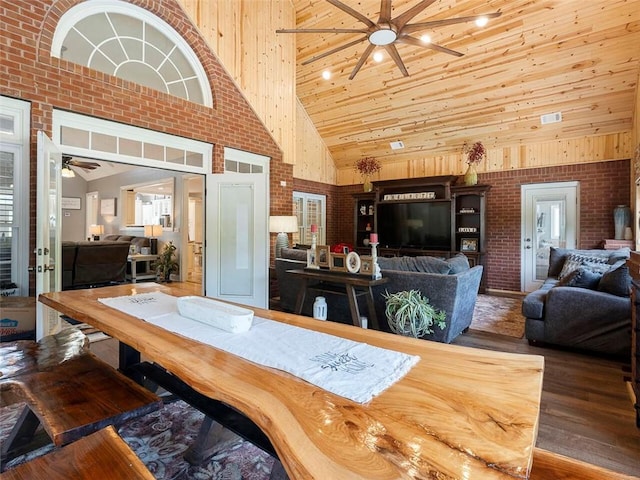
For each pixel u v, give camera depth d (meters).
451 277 3.12
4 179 3.03
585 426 2.03
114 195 8.75
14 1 2.99
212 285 4.69
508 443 0.69
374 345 1.26
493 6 4.26
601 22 4.05
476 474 0.60
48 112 3.18
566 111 5.21
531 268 6.00
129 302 1.95
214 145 4.62
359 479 0.60
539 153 5.87
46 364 1.72
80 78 3.39
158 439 1.89
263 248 4.65
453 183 6.59
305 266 4.21
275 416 0.78
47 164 2.93
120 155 3.77
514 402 0.85
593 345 3.07
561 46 4.42
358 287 3.59
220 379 0.96
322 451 0.67
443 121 6.12
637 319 1.99
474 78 5.21
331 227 8.18
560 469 1.00
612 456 1.76
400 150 7.15
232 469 1.65
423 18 4.62
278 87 5.42
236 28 4.82
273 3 5.28
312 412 0.80
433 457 0.65
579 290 3.15
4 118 2.99
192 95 4.46
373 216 7.67
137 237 7.91
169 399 2.25
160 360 1.14
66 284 5.91
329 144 7.79
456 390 0.91
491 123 5.85
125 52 3.81
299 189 7.30
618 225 4.98
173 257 7.15
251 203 4.64
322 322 1.56
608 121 5.15
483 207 6.14
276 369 1.04
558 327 3.21
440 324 3.10
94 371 1.64
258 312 1.73
